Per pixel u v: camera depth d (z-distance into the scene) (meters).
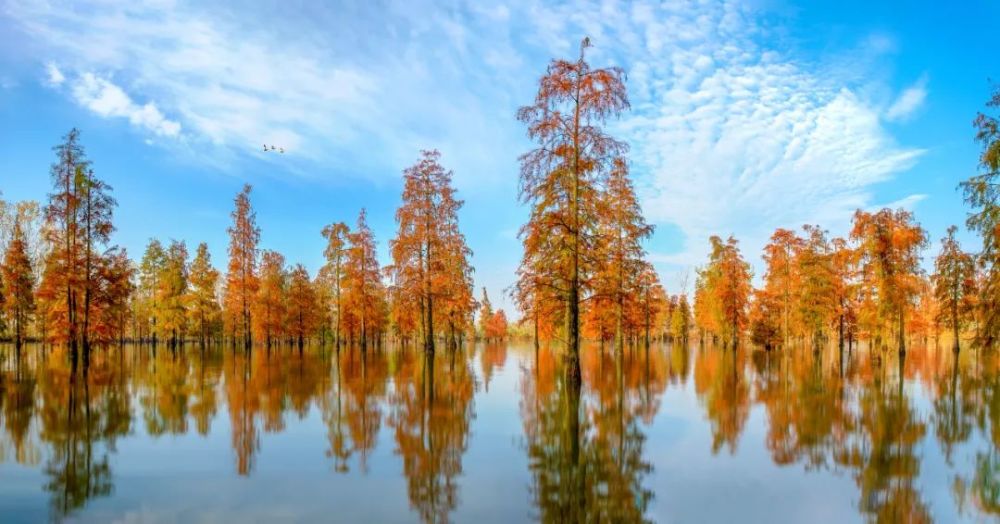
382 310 58.91
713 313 54.66
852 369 29.62
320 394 18.56
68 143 28.91
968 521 7.20
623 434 12.37
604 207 19.81
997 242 16.28
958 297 37.84
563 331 27.95
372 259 48.53
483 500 7.82
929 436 12.47
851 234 40.00
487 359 37.88
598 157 19.09
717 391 19.70
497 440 11.68
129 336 73.88
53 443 11.31
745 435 12.34
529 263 20.03
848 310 44.12
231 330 53.19
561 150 18.89
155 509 7.41
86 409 15.49
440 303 38.09
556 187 19.31
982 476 9.31
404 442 11.45
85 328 28.67
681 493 8.22
